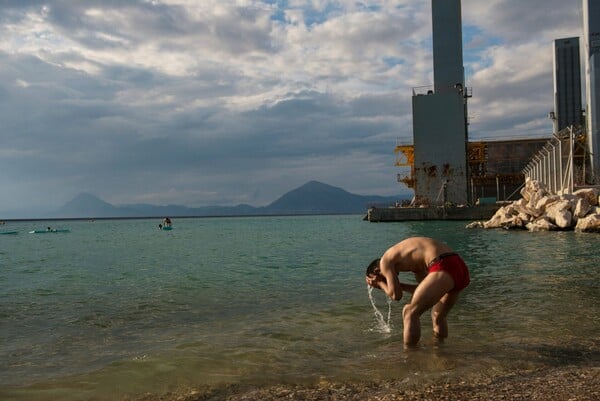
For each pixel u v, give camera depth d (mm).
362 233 45406
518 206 46906
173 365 5812
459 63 91375
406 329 6375
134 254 26344
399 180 90188
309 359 5980
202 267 18109
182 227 93000
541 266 15086
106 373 5570
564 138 55156
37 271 17875
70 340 7238
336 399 4566
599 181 55219
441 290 6141
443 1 92438
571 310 8406
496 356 5875
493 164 97500
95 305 10250
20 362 6109
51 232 78062
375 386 4930
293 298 10539
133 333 7652
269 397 4676
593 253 19188
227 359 6031
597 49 116000
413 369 5457
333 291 11305
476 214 76688
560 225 38156
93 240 46375
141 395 4871
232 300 10531
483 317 7961
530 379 5027
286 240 37625
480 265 15750
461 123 83938
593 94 110000
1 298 11367
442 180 84250
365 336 7059
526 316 7984
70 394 4930
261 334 7320
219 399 4691
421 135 85188
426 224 64188
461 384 4906
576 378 5023
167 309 9664
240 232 59688
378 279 6691
